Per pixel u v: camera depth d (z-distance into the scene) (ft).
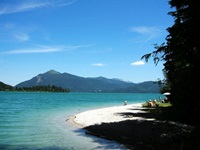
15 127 81.35
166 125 69.05
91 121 90.07
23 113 138.92
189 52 57.26
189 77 55.52
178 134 55.42
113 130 68.08
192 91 55.67
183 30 56.95
